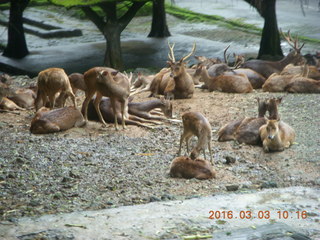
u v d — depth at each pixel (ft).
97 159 30.55
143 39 93.09
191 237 17.16
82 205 23.09
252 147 32.99
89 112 39.19
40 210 22.22
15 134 35.14
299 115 38.63
